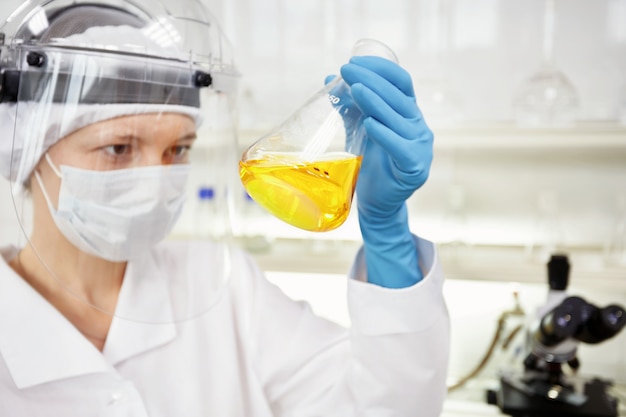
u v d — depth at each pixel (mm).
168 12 903
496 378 1660
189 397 1006
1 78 805
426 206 1771
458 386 1630
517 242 1730
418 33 1729
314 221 692
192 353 1038
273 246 1768
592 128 1421
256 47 1827
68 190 833
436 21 1711
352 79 747
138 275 1020
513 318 1686
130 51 805
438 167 1744
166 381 1005
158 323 1008
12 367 874
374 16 1749
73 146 818
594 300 1695
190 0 986
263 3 1805
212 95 952
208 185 1027
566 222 1697
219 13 1831
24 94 801
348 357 1051
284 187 665
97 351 916
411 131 759
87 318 975
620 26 1606
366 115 759
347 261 1581
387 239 880
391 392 918
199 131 947
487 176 1721
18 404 881
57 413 900
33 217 879
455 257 1601
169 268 1074
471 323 1748
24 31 817
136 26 839
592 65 1639
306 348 1076
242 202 1700
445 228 1627
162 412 983
